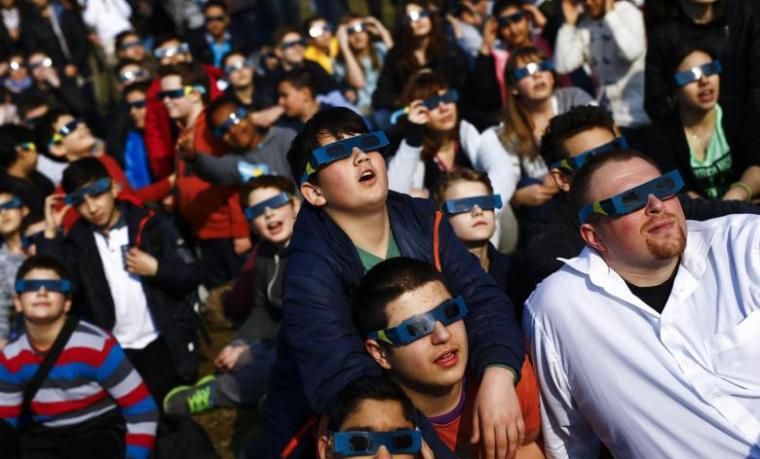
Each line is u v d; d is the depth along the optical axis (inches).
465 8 333.7
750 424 106.9
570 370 114.7
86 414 170.6
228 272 255.3
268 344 192.1
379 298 106.7
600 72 235.1
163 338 203.2
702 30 201.6
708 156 182.7
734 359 108.2
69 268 198.4
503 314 112.5
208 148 241.1
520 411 106.5
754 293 107.3
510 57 201.5
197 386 196.2
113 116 328.2
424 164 202.7
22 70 402.3
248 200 190.4
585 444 120.6
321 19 325.7
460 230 153.8
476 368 109.2
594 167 113.0
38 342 168.6
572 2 246.7
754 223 109.3
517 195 198.7
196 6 410.9
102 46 403.5
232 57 295.6
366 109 303.3
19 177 270.5
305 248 112.1
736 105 182.1
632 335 110.7
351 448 99.3
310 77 256.8
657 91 201.2
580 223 114.5
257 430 184.9
